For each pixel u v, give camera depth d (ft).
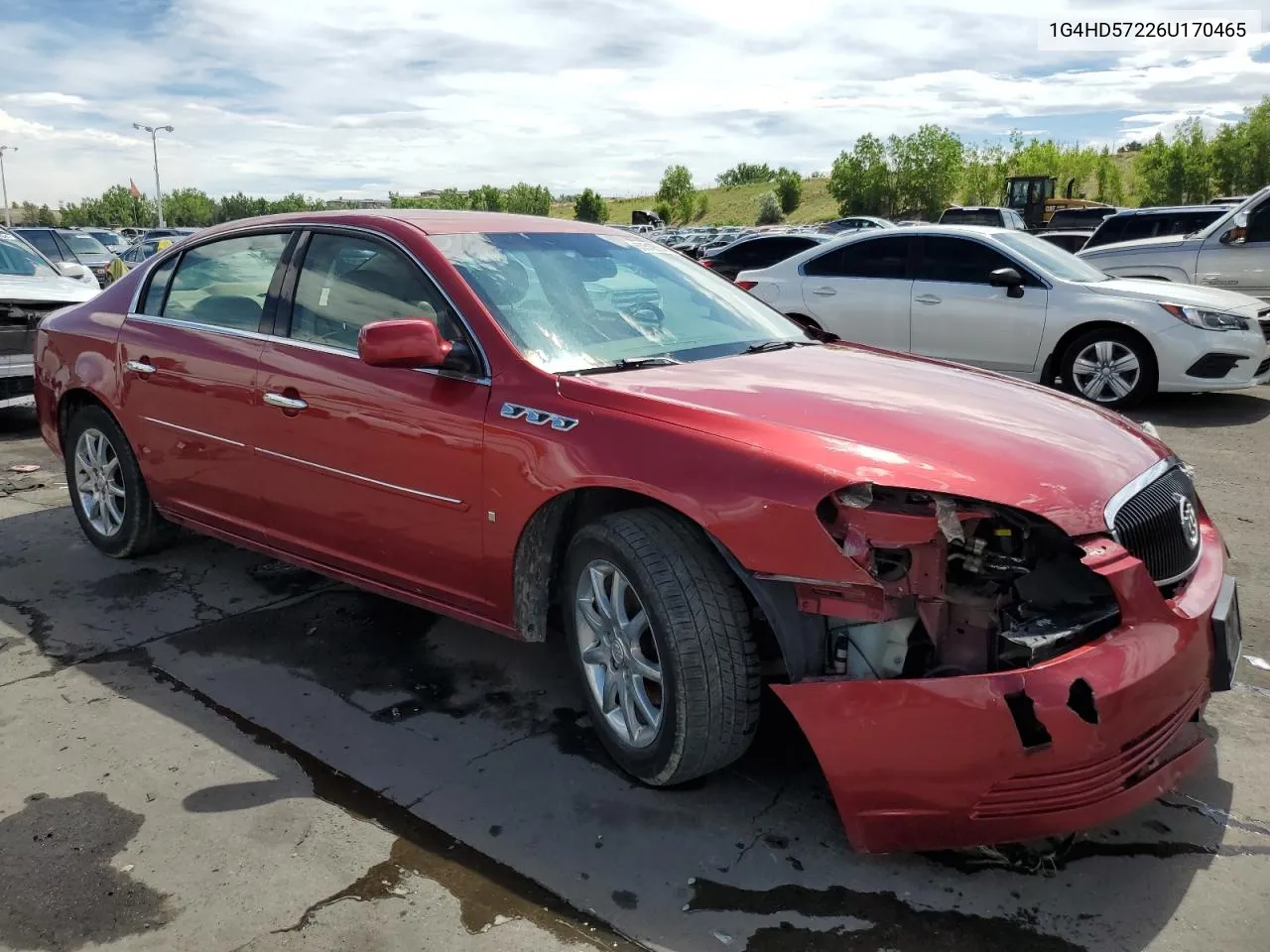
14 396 23.85
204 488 13.42
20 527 17.06
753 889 8.00
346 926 7.57
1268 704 10.98
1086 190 234.99
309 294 12.22
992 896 7.91
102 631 12.88
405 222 11.84
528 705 11.03
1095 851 8.47
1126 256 36.78
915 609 7.92
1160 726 8.07
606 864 8.30
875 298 30.04
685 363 10.80
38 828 8.73
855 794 7.78
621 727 9.57
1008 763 7.36
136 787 9.37
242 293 13.08
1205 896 7.90
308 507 12.01
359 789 9.36
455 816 8.95
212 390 12.87
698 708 8.51
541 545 9.95
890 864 8.31
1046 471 8.39
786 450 8.35
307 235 12.57
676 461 8.70
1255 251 34.09
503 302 10.78
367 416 11.03
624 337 11.19
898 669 8.04
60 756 9.91
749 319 12.96
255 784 9.43
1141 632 7.93
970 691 7.39
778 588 8.22
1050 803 7.48
